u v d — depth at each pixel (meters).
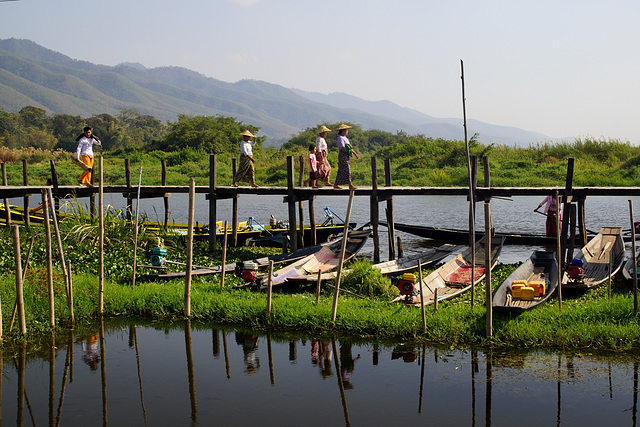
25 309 10.55
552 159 43.81
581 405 7.35
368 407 7.42
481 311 10.25
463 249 16.55
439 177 41.56
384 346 9.54
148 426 6.93
